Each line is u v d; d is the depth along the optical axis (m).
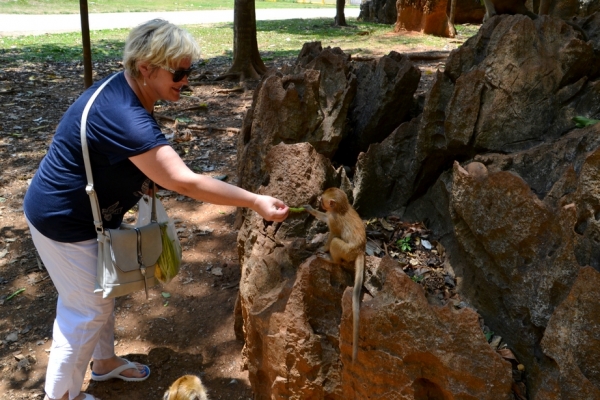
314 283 2.89
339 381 2.92
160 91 2.80
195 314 4.27
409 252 3.53
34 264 4.98
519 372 2.66
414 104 4.61
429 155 3.72
